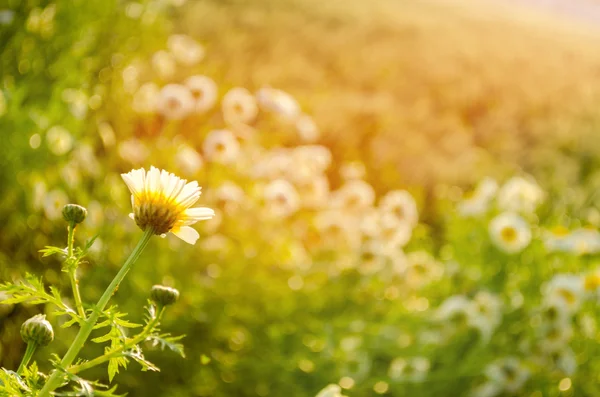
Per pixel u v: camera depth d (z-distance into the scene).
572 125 4.68
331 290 2.06
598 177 2.87
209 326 1.67
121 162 1.86
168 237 1.71
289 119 2.28
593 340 1.88
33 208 1.44
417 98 6.39
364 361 1.81
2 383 0.81
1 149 1.43
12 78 1.56
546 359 1.79
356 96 5.57
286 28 6.56
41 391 0.78
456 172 3.60
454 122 5.06
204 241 1.84
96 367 1.46
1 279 1.35
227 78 2.53
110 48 1.91
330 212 2.26
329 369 1.78
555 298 1.81
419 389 1.78
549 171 3.64
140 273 1.58
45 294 0.80
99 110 1.87
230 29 3.74
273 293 1.88
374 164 3.47
